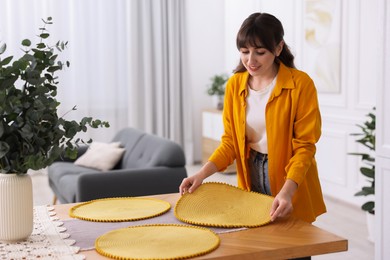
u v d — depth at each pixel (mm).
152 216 1923
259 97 2186
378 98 3158
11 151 1702
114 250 1563
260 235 1701
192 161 7996
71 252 1576
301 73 2131
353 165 5148
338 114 5344
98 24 7391
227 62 8016
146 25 7559
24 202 1679
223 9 8070
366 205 4133
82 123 1787
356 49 5000
